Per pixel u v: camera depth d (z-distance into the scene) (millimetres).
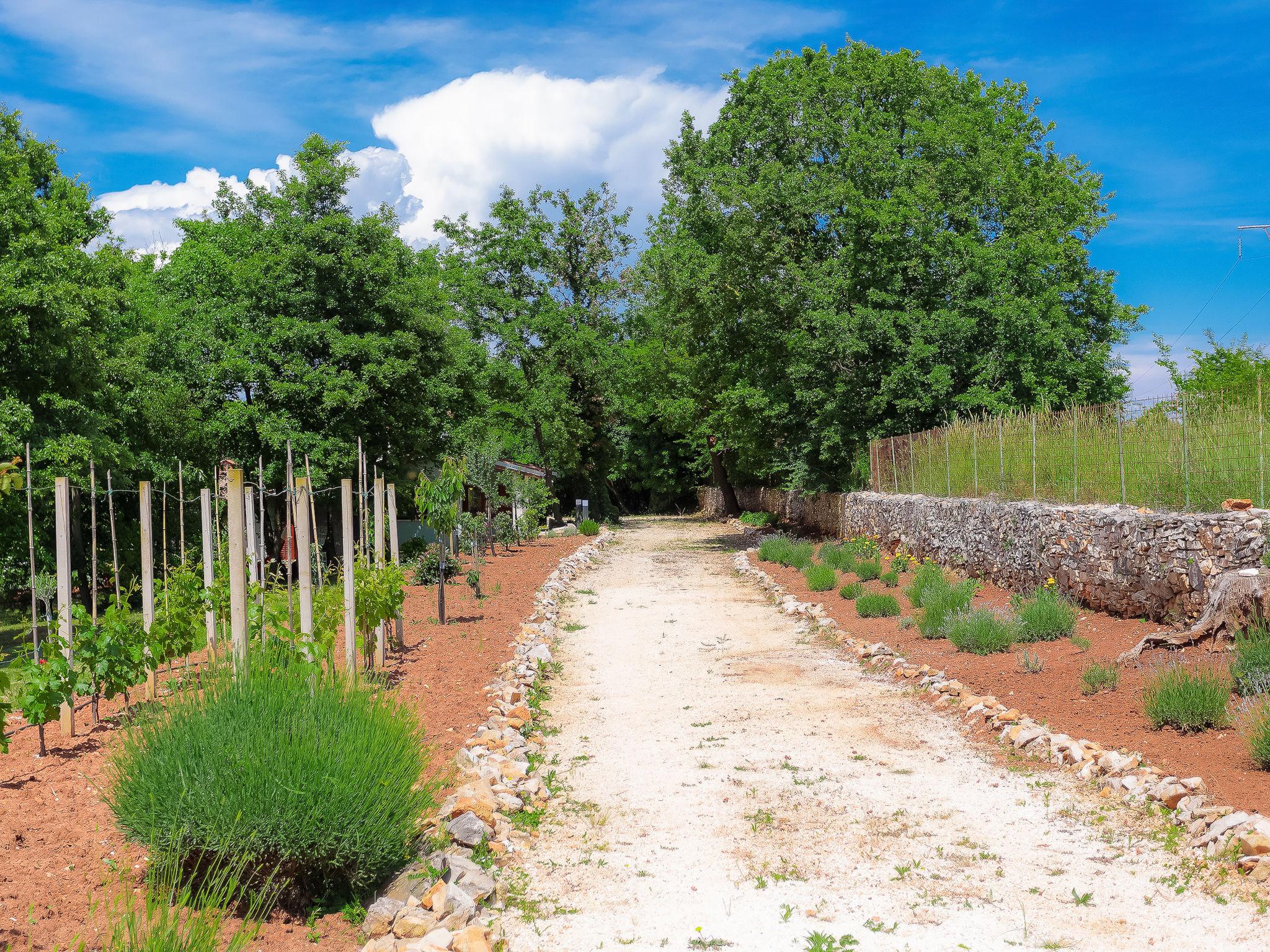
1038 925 5340
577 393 50250
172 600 11023
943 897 5762
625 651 14672
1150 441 13406
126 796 5449
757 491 49781
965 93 33812
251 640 9117
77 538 22891
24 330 18719
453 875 5840
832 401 28172
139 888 5379
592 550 32031
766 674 12586
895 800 7539
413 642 14227
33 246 19969
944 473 21656
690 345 33719
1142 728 8430
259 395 27141
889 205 27297
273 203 27938
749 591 21562
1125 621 12703
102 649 8938
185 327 28547
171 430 26703
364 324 28016
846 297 28359
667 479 67188
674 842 6789
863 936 5277
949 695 10469
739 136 32625
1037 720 9188
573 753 9242
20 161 22484
